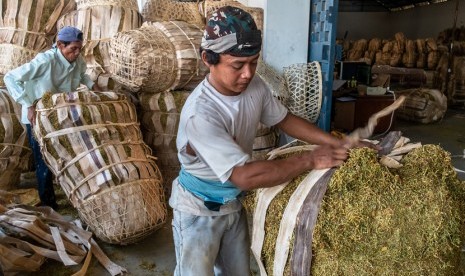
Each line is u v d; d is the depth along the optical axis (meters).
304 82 3.54
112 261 2.80
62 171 2.88
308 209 1.37
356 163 1.36
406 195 1.34
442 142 6.04
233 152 1.34
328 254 1.35
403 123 7.32
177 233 1.65
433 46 10.68
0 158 3.58
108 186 2.79
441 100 7.26
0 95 3.68
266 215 1.55
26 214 2.87
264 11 4.02
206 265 1.60
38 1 4.05
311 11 4.03
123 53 3.46
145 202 2.86
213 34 1.30
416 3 16.23
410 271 1.35
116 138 2.97
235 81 1.37
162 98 3.69
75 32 3.25
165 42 3.59
